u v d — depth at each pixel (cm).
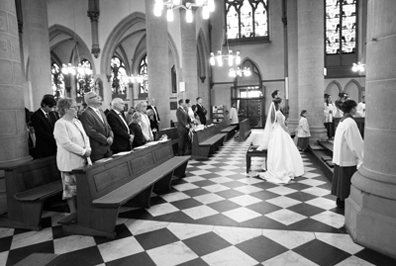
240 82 2233
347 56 2095
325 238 366
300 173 674
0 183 471
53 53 2573
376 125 338
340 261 312
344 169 453
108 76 2031
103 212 382
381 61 327
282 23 2123
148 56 1062
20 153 498
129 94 2525
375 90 337
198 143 938
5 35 475
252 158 932
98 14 1975
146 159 557
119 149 582
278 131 670
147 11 1044
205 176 703
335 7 2089
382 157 330
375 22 333
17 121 494
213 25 2236
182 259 326
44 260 184
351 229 365
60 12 2055
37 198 404
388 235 316
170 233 393
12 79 486
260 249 344
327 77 2108
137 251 346
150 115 938
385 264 304
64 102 425
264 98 2169
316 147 962
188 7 800
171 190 591
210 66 2250
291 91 1502
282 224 412
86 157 423
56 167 496
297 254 330
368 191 337
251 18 2192
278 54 2144
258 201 512
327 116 1186
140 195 495
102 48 1997
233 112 1923
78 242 373
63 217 446
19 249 359
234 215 451
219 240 370
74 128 432
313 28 1016
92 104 491
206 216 450
